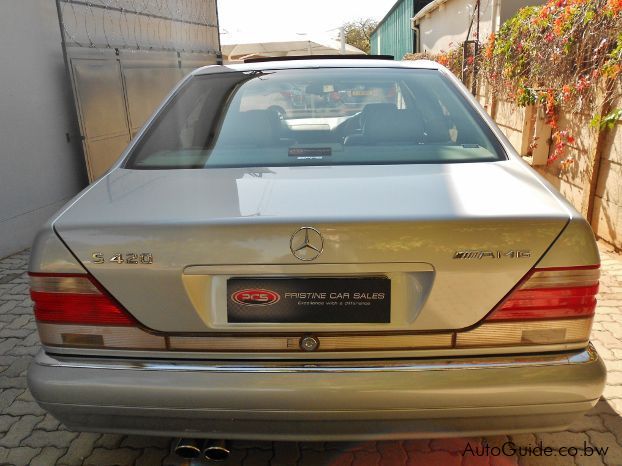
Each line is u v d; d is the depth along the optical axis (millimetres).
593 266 1562
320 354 1577
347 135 2297
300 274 1524
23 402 2525
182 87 2625
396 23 21703
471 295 1530
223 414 1579
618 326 3109
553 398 1559
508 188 1748
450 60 11211
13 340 3137
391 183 1804
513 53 6719
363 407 1553
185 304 1554
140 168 2113
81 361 1628
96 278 1573
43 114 5008
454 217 1521
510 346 1573
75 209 1710
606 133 4348
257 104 2529
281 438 1632
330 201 1650
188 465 2096
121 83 6133
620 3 4055
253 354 1585
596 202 4551
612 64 4145
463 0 11633
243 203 1663
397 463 2090
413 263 1508
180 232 1531
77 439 2264
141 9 6957
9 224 4582
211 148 2227
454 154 2107
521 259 1520
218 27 10039
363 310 1546
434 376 1544
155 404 1579
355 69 2646
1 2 4449
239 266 1521
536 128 5699
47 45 5059
